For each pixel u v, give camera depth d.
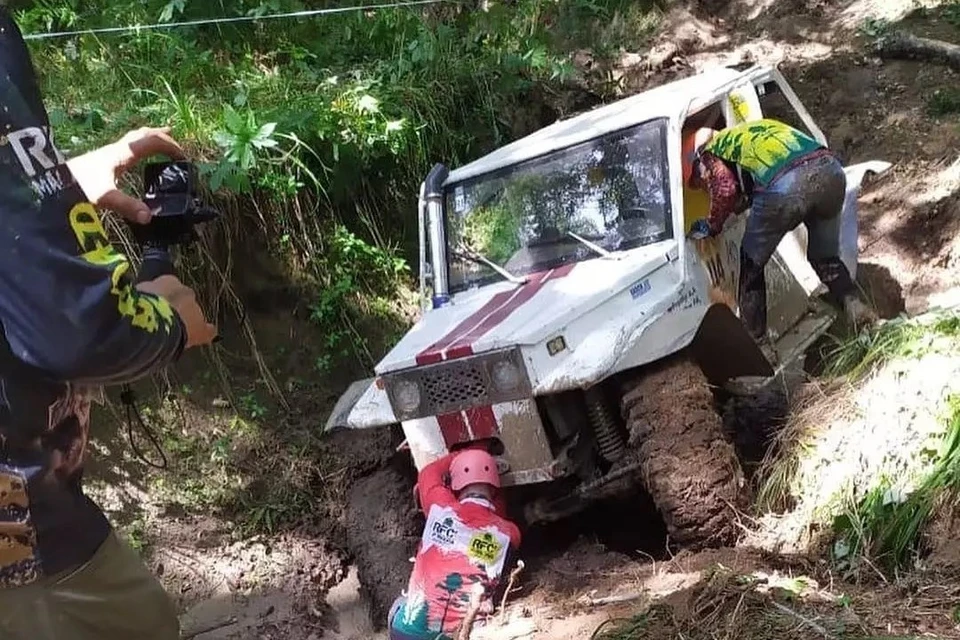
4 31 1.50
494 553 3.80
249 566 4.83
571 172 4.82
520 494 4.54
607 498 4.33
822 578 3.48
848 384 4.31
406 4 7.81
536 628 3.52
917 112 7.59
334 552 4.98
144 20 6.96
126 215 1.89
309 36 7.50
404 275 6.56
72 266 1.42
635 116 4.79
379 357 6.15
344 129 6.30
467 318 4.40
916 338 4.38
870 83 8.04
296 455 5.41
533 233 4.81
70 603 1.68
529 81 7.60
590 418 4.29
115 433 5.10
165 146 2.03
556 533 4.63
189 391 5.42
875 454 3.85
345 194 6.38
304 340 5.98
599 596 3.70
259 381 5.66
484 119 7.14
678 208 4.43
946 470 3.55
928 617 3.00
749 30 9.19
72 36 6.66
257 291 5.91
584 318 4.09
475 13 8.05
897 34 8.30
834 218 5.21
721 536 3.87
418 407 4.16
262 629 4.49
